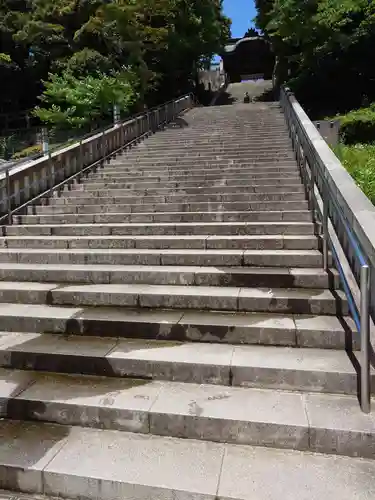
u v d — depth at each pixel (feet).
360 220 11.68
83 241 19.45
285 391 10.27
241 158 31.65
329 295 13.28
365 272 8.93
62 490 8.24
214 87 109.09
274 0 67.82
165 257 16.80
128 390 10.48
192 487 7.72
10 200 24.27
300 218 19.99
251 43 111.55
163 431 9.41
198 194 24.11
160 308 14.01
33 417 10.11
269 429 8.88
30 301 15.15
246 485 7.73
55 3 67.05
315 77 64.59
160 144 40.04
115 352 11.59
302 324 12.00
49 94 57.82
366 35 54.13
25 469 8.38
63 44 72.18
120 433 9.55
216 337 12.16
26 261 18.42
